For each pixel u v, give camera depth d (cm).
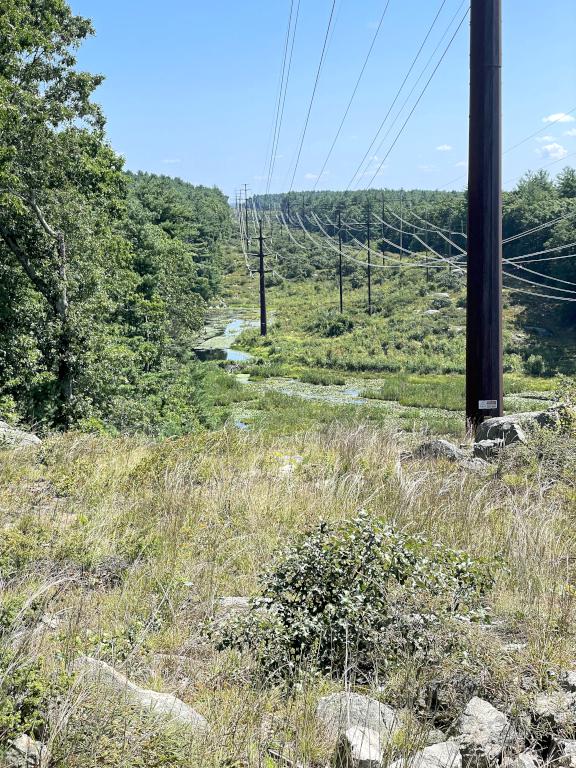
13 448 1132
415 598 457
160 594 547
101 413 2364
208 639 473
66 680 347
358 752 320
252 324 8962
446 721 376
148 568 609
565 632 459
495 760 328
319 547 500
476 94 1391
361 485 855
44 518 738
